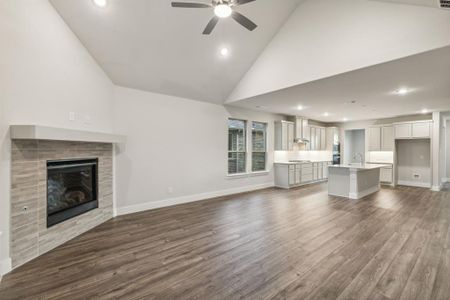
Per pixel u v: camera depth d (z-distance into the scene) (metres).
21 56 2.38
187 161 5.26
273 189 6.95
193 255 2.64
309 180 7.97
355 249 2.79
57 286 2.05
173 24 3.48
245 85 5.13
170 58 4.04
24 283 2.09
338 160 9.47
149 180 4.63
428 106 5.96
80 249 2.80
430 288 2.01
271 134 7.37
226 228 3.54
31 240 2.53
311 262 2.48
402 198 5.70
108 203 3.99
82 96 3.34
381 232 3.36
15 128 2.28
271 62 4.48
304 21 3.88
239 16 2.54
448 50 2.59
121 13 3.11
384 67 3.14
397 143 7.99
